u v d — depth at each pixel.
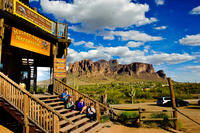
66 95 8.91
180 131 7.84
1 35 6.81
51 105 7.96
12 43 7.53
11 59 11.07
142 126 8.66
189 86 44.81
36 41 9.01
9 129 6.38
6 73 10.52
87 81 179.62
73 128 6.96
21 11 7.59
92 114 8.67
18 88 5.77
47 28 9.48
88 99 9.64
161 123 8.82
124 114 10.42
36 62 14.84
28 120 5.80
